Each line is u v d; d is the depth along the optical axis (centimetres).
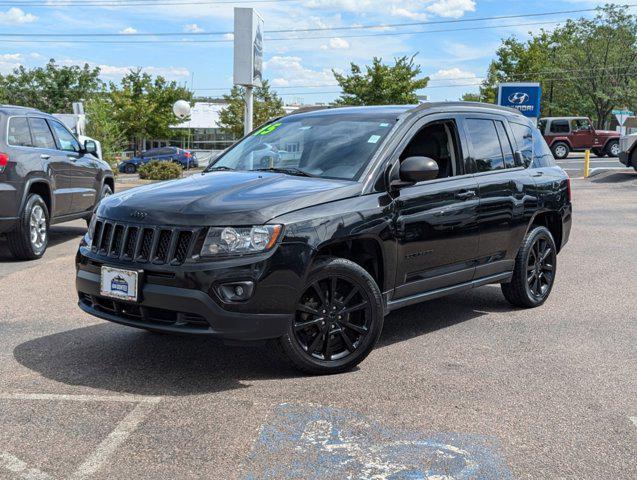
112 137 3312
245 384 431
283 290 418
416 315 625
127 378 439
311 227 430
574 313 637
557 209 667
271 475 312
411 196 500
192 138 6656
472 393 423
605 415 392
